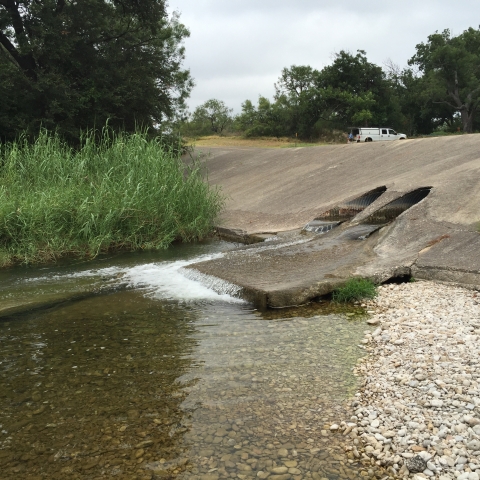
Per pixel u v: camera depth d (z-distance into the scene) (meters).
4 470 2.99
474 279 6.19
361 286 6.18
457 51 47.91
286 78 54.72
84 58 19.88
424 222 8.21
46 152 12.14
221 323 5.52
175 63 23.66
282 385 3.95
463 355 4.18
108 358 4.62
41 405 3.76
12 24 18.64
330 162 16.53
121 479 2.87
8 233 9.52
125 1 21.09
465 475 2.69
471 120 49.34
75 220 10.26
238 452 3.09
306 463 2.96
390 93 49.53
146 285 7.32
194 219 11.78
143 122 21.11
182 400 3.76
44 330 5.46
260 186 16.42
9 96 17.72
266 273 7.10
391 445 3.06
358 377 4.04
